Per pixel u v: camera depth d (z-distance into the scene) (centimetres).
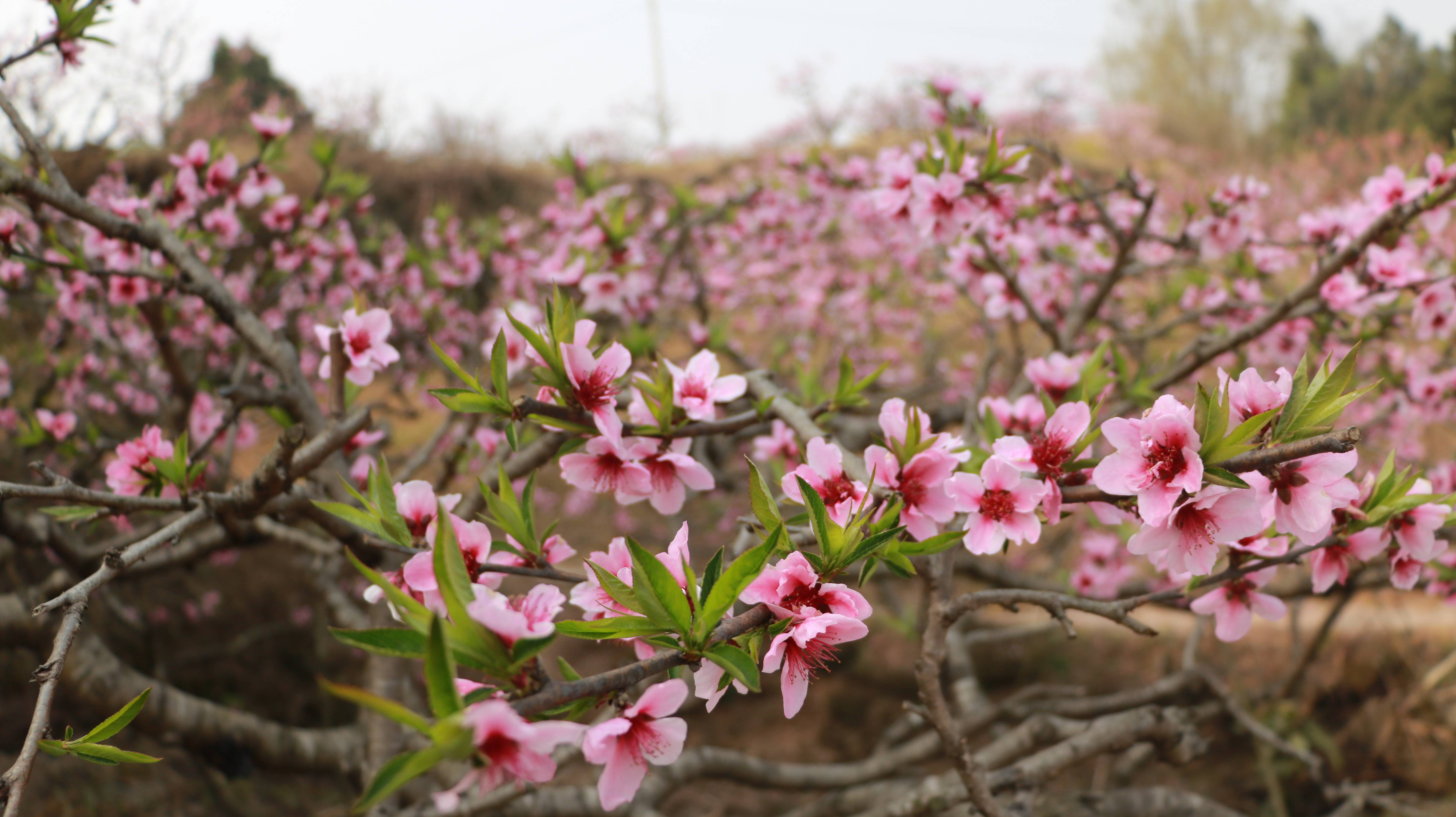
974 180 225
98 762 112
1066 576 397
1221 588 148
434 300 467
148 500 164
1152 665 536
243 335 226
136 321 396
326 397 513
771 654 95
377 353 177
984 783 145
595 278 276
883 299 633
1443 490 266
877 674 562
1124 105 2005
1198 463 100
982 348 702
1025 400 201
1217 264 364
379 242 516
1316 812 427
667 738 90
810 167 464
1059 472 127
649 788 303
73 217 214
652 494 149
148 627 452
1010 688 547
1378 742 438
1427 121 1755
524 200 1216
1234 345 271
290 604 554
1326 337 311
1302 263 486
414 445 636
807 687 105
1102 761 428
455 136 1292
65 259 290
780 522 106
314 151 345
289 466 165
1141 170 971
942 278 521
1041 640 562
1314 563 149
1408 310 283
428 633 79
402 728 289
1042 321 302
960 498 126
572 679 87
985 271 318
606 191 374
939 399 545
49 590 268
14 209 237
